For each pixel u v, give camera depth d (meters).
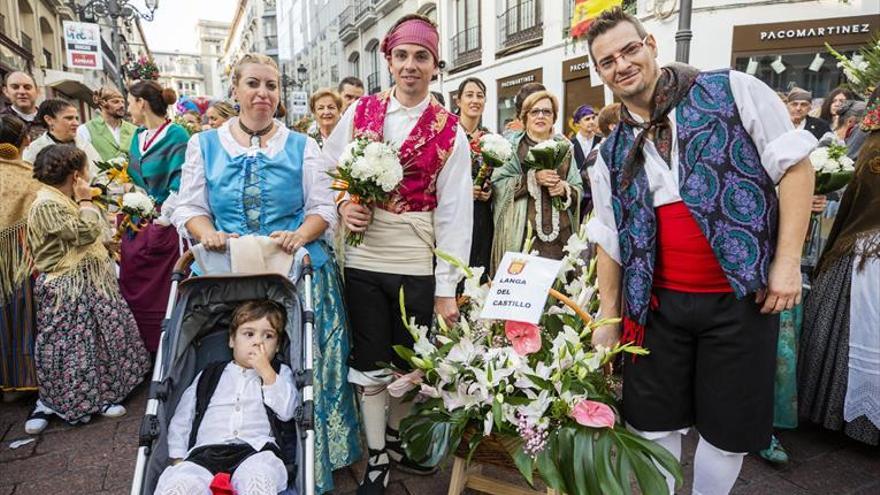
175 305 2.08
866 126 2.56
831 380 2.65
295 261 2.18
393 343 2.31
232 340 2.11
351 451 2.42
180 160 3.50
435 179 2.21
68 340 2.98
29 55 14.69
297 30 35.28
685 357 1.79
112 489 2.43
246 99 2.22
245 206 2.24
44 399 2.98
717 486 1.83
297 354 2.00
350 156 1.99
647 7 8.35
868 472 2.47
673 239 1.70
